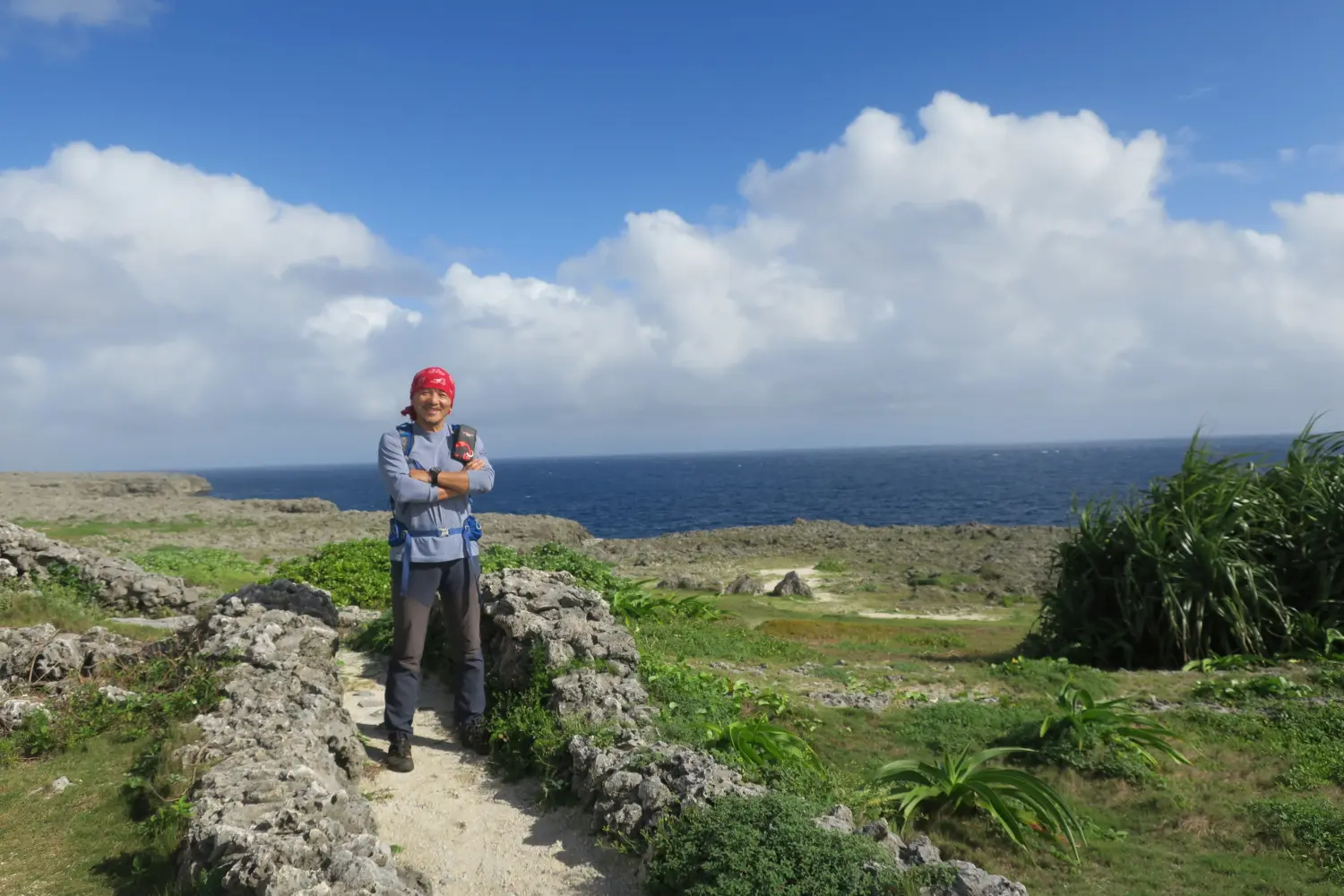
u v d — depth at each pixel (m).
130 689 6.47
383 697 7.09
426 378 5.96
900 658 12.44
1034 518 61.50
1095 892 5.07
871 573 28.95
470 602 6.09
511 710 6.07
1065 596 13.05
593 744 5.22
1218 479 13.13
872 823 4.37
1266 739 7.64
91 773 5.13
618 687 6.17
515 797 5.27
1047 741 7.27
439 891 4.18
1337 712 8.05
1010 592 24.55
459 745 6.12
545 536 40.78
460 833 4.79
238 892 3.50
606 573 14.09
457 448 6.03
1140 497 13.82
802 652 12.12
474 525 6.10
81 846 4.27
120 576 10.94
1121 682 10.11
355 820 4.32
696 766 4.75
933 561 30.92
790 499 91.38
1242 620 11.46
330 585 13.27
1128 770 6.77
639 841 4.39
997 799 5.71
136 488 81.56
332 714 5.70
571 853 4.55
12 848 4.28
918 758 7.16
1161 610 11.99
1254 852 5.65
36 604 9.34
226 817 4.00
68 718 5.85
